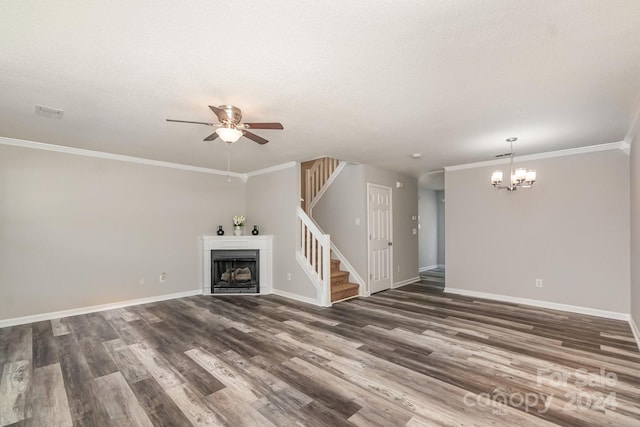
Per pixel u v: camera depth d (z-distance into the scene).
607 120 3.13
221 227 6.02
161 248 5.22
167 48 1.88
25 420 1.99
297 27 1.69
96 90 2.45
